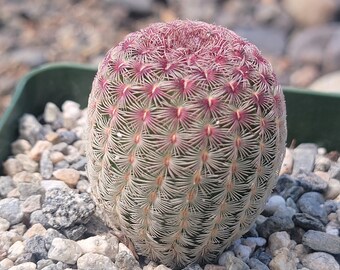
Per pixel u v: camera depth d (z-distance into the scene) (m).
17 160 0.28
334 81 0.38
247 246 0.23
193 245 0.21
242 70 0.20
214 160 0.19
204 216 0.20
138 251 0.23
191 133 0.19
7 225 0.25
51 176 0.27
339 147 0.29
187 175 0.19
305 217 0.25
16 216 0.25
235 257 0.22
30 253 0.23
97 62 0.43
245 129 0.19
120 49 0.20
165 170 0.20
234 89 0.19
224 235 0.21
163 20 0.48
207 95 0.19
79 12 0.48
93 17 0.48
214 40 0.20
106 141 0.20
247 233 0.24
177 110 0.19
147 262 0.23
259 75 0.20
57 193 0.24
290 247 0.24
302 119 0.29
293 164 0.28
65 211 0.24
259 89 0.20
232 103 0.19
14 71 0.42
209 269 0.22
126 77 0.20
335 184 0.27
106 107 0.20
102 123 0.20
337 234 0.25
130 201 0.21
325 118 0.29
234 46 0.20
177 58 0.19
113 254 0.23
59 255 0.23
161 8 0.49
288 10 0.48
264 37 0.46
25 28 0.47
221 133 0.19
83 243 0.23
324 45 0.44
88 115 0.21
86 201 0.24
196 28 0.21
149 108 0.19
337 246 0.24
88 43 0.45
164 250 0.22
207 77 0.19
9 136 0.28
